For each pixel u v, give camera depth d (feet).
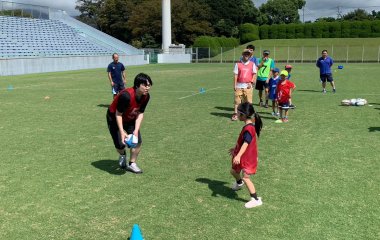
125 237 14.49
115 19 255.09
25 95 57.88
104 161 23.82
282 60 198.08
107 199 17.95
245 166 17.01
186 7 231.09
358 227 15.05
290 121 35.96
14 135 30.86
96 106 46.34
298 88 64.64
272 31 254.88
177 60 191.93
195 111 42.24
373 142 27.68
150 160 23.91
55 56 121.49
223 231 14.84
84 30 172.24
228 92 60.39
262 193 18.52
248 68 36.17
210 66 148.66
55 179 20.61
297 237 14.33
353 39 230.48
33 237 14.53
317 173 21.25
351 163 22.90
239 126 33.99
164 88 66.59
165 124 34.96
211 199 17.90
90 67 137.28
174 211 16.63
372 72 104.58
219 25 280.72
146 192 18.78
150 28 231.09
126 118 20.89
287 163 23.06
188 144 27.71
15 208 17.03
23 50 119.65
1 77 95.09
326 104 46.21
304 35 249.14
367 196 18.01
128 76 94.48
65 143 28.19
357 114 39.06
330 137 29.35
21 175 21.25
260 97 45.60
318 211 16.51
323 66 57.36
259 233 14.66
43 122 36.27
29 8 151.94
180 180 20.42
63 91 63.21
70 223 15.64
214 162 23.45
